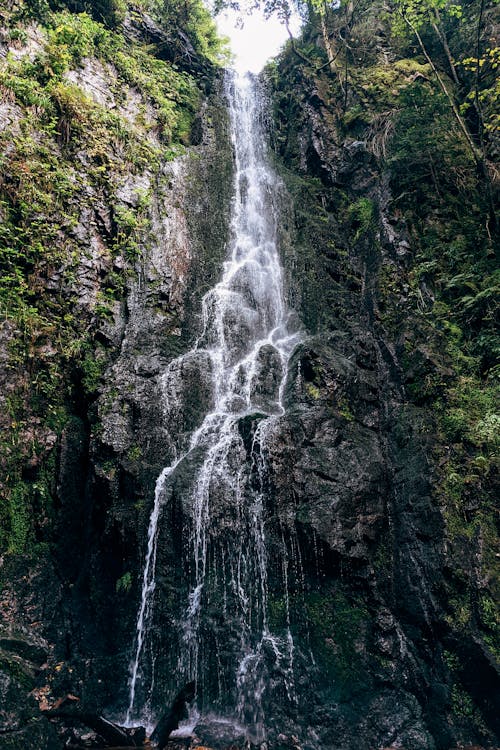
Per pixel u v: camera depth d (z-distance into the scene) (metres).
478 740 5.64
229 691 5.98
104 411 7.48
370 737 5.68
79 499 7.39
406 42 14.05
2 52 9.50
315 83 14.16
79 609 6.75
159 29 13.37
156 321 8.92
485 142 11.64
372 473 7.39
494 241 10.02
